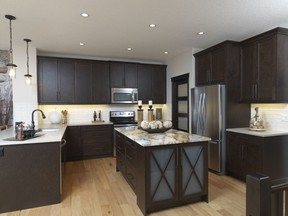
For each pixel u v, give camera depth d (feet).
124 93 17.80
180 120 17.21
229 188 10.52
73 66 16.38
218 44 12.67
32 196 8.62
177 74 17.31
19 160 8.45
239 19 9.96
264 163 10.11
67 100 16.25
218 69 12.85
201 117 13.66
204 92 13.42
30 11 8.90
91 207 8.63
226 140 12.38
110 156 16.88
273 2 8.23
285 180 3.49
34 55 14.40
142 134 9.86
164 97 19.25
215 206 8.67
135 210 8.40
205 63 14.03
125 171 11.00
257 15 9.50
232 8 8.77
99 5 8.39
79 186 10.81
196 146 8.81
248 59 11.95
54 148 8.90
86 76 16.75
